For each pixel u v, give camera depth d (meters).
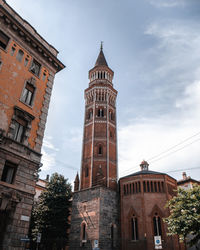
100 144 53.50
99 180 47.16
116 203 47.25
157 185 45.38
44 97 26.47
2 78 22.00
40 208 45.41
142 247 39.72
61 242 44.94
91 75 67.69
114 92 63.88
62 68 29.98
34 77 25.91
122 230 43.56
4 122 20.91
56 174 51.31
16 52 24.41
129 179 47.81
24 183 20.95
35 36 27.33
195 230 27.56
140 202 43.88
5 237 18.20
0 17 23.38
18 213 19.69
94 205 44.06
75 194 49.00
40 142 24.03
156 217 42.03
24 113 22.98
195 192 29.97
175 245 38.88
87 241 41.25
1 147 19.64
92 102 60.38
